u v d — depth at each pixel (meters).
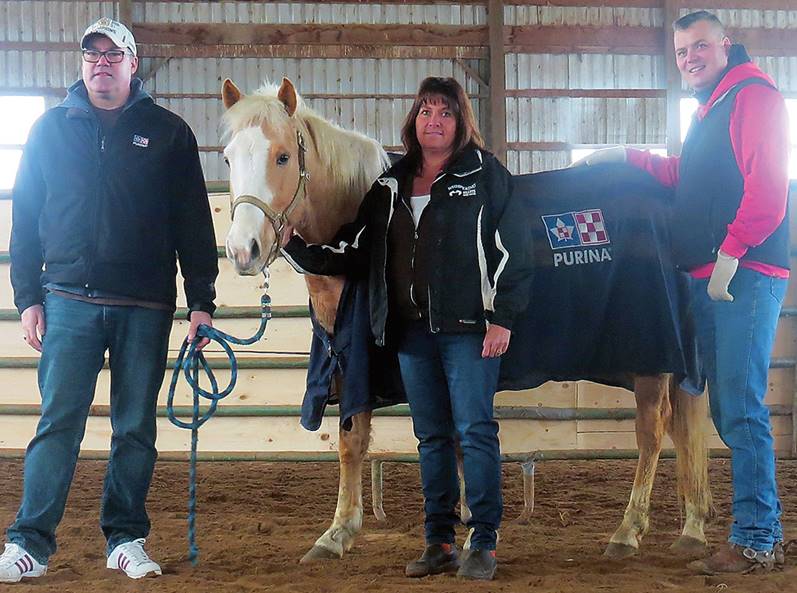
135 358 2.89
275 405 4.68
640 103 12.09
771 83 2.86
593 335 3.25
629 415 4.55
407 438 4.64
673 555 3.23
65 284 2.84
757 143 2.75
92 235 2.84
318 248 3.02
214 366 4.66
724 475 5.36
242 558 3.15
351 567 3.01
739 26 12.09
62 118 2.88
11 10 11.37
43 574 2.80
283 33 11.63
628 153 3.42
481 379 2.83
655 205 3.31
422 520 4.14
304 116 3.17
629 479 5.32
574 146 11.99
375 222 2.94
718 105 2.91
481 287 2.80
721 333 2.91
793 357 5.07
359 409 2.97
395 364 3.12
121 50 2.87
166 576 2.81
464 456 2.84
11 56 11.38
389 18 11.80
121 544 2.85
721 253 2.79
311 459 4.69
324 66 11.71
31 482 2.79
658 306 3.24
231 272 4.63
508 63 11.92
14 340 4.79
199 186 3.02
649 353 3.24
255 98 3.04
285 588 2.65
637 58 12.09
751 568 2.84
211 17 11.58
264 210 2.90
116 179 2.85
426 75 11.88
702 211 2.96
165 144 2.93
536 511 4.32
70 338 2.84
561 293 3.20
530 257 2.84
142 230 2.88
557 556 3.21
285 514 4.28
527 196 3.30
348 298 3.10
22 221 2.91
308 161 3.12
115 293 2.86
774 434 5.17
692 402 3.50
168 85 11.53
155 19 11.52
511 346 3.14
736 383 2.88
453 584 2.69
